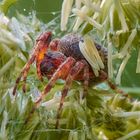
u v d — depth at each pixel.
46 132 0.13
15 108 0.13
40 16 0.16
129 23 0.14
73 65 0.14
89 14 0.14
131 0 0.14
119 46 0.14
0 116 0.13
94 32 0.14
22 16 0.14
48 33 0.14
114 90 0.14
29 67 0.13
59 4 0.16
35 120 0.14
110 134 0.14
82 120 0.14
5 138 0.13
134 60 0.16
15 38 0.13
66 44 0.14
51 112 0.14
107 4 0.14
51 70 0.14
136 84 0.17
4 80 0.13
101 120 0.14
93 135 0.14
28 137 0.13
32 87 0.14
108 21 0.14
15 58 0.13
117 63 0.15
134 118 0.14
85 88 0.14
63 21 0.13
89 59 0.14
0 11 0.14
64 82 0.14
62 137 0.14
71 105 0.14
